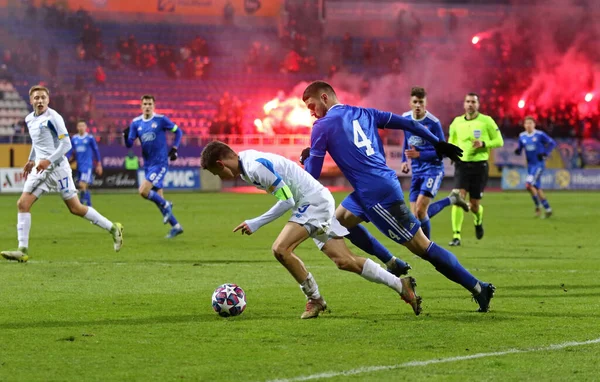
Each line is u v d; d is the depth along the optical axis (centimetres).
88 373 1469
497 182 10325
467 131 4050
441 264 2080
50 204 7312
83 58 10756
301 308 2167
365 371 1481
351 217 2217
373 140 2070
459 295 2412
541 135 5916
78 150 6125
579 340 1756
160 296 2373
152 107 4256
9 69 10350
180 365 1527
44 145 3203
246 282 2673
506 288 2552
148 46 11094
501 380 1424
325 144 2048
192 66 11044
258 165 1902
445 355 1612
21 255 3177
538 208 5966
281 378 1428
